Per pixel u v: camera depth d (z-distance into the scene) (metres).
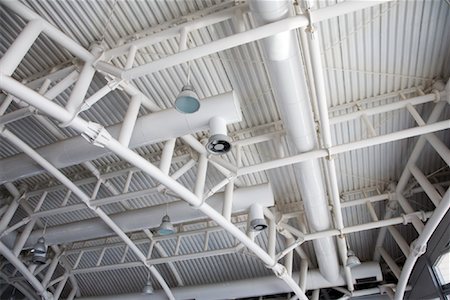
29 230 17.28
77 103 8.48
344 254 15.96
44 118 12.49
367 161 14.42
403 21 9.59
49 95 9.31
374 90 11.54
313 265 20.45
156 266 22.31
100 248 20.20
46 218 19.05
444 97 10.70
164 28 9.61
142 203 17.22
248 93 11.48
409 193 15.08
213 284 21.09
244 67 10.63
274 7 6.74
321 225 14.20
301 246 19.78
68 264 21.89
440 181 15.52
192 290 21.14
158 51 10.30
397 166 14.73
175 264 21.91
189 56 7.70
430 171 15.05
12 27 9.93
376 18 9.52
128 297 22.50
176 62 7.86
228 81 11.12
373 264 19.64
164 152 10.84
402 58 10.56
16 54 7.82
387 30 9.80
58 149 11.05
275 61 7.69
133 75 8.41
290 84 8.24
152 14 9.45
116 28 9.79
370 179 15.27
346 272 17.70
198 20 8.83
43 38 10.19
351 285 19.30
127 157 9.23
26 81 11.20
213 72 10.85
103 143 8.70
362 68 10.80
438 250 15.40
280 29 6.85
